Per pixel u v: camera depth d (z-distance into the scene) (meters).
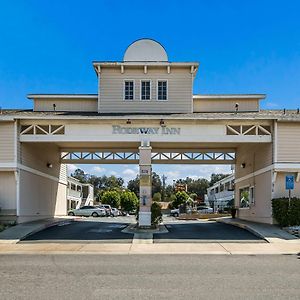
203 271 10.72
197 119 22.20
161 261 12.65
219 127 22.53
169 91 25.75
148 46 26.91
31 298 7.71
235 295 7.94
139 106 25.64
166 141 22.42
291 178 20.27
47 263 12.22
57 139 22.44
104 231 21.33
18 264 12.02
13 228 20.73
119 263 12.19
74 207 63.44
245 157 28.95
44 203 28.34
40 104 27.08
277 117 22.09
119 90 25.75
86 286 8.77
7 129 22.28
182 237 18.86
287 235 18.70
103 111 25.59
